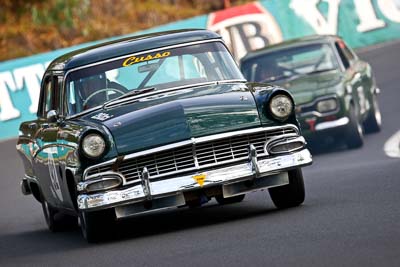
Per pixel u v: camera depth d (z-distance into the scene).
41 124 34.41
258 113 28.78
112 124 28.59
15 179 57.53
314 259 21.14
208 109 28.52
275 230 25.94
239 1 112.88
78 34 103.56
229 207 34.31
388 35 79.88
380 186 32.97
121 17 107.56
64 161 29.95
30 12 105.31
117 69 31.55
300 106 50.84
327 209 28.75
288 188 30.06
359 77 54.81
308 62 53.41
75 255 27.48
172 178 27.89
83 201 28.03
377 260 20.17
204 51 32.09
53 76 33.44
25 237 35.94
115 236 30.12
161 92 30.70
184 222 31.75
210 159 28.12
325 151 52.19
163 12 109.38
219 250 24.02
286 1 78.69
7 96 70.75
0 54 99.81
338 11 79.81
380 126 58.19
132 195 27.80
